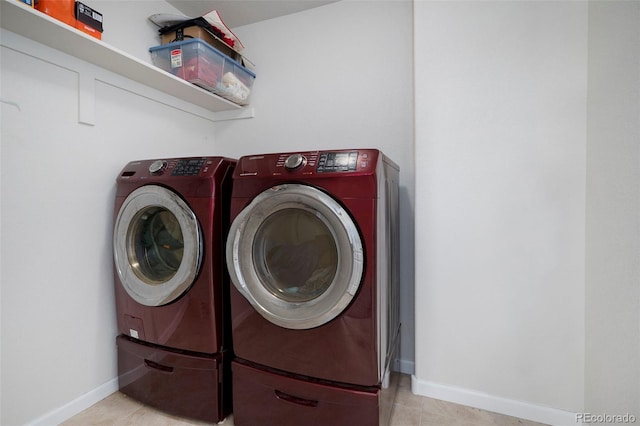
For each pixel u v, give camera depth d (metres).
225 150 2.32
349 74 1.99
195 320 1.34
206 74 1.78
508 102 1.40
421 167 1.54
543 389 1.37
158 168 1.44
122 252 1.48
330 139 2.04
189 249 1.31
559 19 1.32
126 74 1.61
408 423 1.37
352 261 1.10
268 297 1.24
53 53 1.32
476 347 1.47
